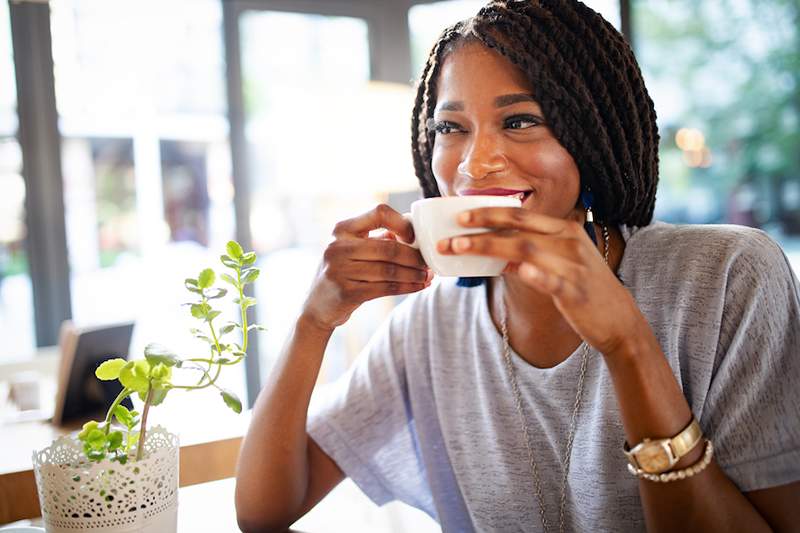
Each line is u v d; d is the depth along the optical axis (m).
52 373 2.97
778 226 3.34
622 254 0.98
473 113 0.86
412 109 1.04
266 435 0.99
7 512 1.20
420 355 1.12
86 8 3.63
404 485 1.16
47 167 3.54
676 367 0.88
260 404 1.01
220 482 1.16
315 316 0.94
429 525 1.33
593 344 0.70
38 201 3.54
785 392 0.82
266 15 3.75
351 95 3.02
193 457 1.25
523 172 0.86
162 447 0.77
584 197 0.92
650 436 0.74
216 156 3.91
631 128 0.88
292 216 3.94
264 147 3.85
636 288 0.93
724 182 3.40
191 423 1.40
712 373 0.86
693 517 0.75
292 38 3.79
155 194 3.91
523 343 0.99
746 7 3.28
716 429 0.84
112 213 3.83
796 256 3.26
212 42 3.82
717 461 0.82
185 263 3.99
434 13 3.77
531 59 0.82
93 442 0.75
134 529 0.73
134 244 3.89
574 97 0.84
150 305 3.94
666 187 3.46
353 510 1.17
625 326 0.69
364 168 2.98
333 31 3.83
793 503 0.80
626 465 0.91
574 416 0.94
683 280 0.89
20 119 3.48
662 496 0.76
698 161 3.41
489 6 0.87
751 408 0.82
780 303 0.85
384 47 3.85
